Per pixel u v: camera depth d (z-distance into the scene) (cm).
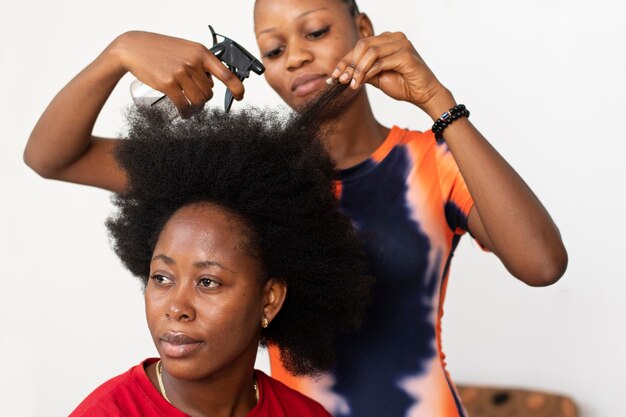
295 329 158
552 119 319
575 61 316
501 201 171
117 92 357
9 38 376
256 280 137
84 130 185
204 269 132
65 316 374
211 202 139
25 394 377
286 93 198
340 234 156
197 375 132
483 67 326
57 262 375
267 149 144
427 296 190
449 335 333
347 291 157
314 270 151
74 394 374
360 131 196
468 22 327
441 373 189
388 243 189
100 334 372
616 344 316
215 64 156
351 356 187
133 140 149
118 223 154
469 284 331
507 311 327
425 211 191
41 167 194
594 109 315
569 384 321
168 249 133
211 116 148
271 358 191
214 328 132
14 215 378
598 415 318
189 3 360
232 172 139
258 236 139
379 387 186
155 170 143
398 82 174
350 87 172
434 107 174
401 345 188
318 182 149
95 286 372
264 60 200
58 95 183
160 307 131
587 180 316
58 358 375
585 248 318
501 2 323
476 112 327
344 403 186
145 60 158
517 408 310
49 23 373
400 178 192
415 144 195
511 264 177
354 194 192
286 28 193
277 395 152
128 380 137
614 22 312
